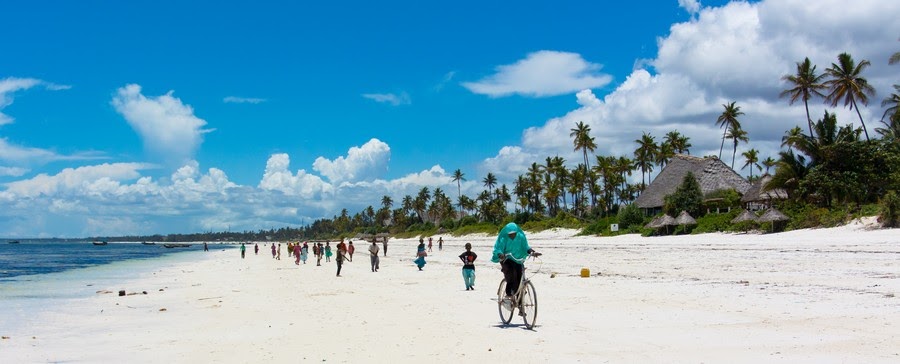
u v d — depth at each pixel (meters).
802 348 7.76
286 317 12.70
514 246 10.26
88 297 19.56
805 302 11.83
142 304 16.95
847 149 46.84
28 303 17.88
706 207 62.84
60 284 26.19
